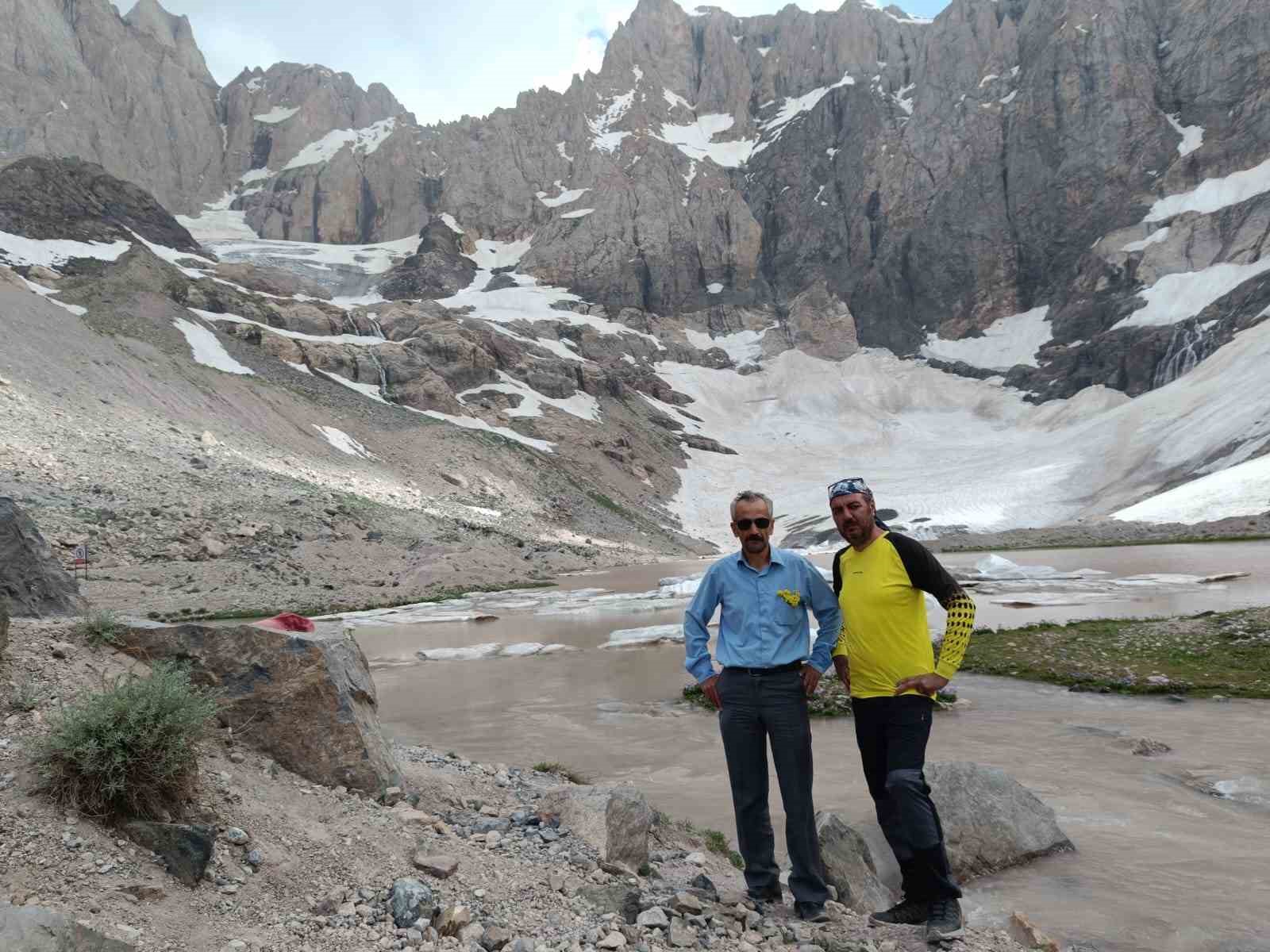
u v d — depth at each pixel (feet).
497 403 437.58
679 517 408.67
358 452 293.64
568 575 209.67
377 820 19.15
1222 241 559.79
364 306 493.36
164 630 21.50
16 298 242.37
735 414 597.11
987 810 24.25
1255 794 29.32
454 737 44.50
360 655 23.50
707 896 18.51
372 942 14.03
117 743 15.30
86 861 13.84
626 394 546.26
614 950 14.82
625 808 21.79
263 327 375.86
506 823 21.85
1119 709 44.73
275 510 181.57
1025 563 187.32
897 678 17.33
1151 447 376.89
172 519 157.79
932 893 16.89
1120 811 28.02
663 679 61.52
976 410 569.23
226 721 20.57
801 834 17.57
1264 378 370.12
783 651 17.67
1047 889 21.47
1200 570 148.87
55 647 20.26
